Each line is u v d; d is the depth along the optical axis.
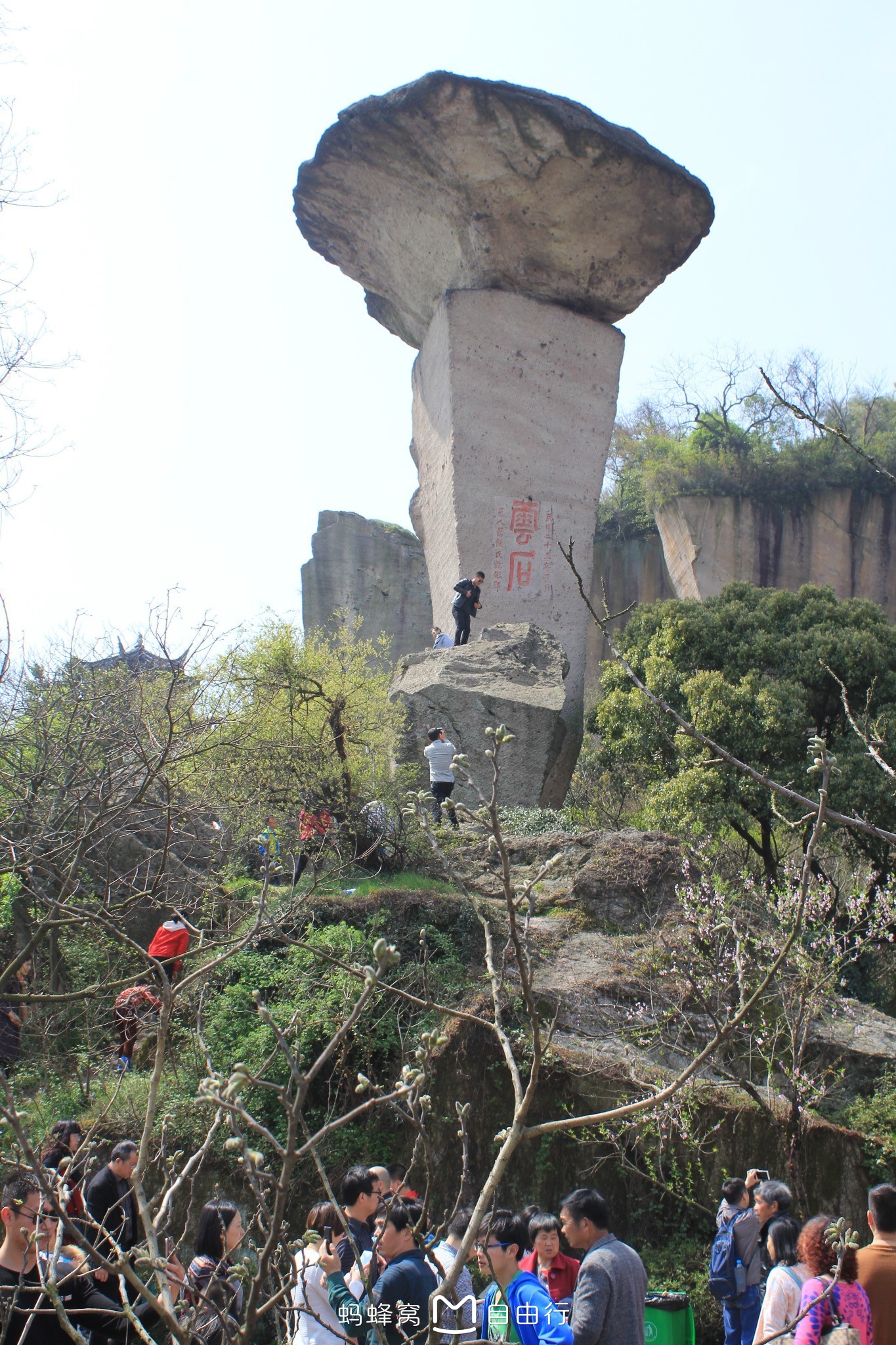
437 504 17.11
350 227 17.59
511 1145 2.19
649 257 16.80
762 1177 5.44
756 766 13.51
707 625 15.56
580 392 17.06
